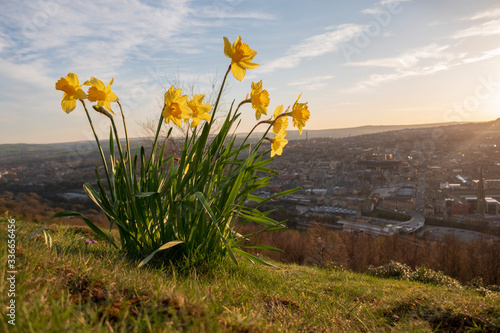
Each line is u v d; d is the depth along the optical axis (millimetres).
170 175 3240
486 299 3090
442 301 2922
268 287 3115
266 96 3094
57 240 3301
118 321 1387
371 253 25047
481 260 22578
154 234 3256
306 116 3248
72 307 1387
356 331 2250
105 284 1795
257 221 3586
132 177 3242
